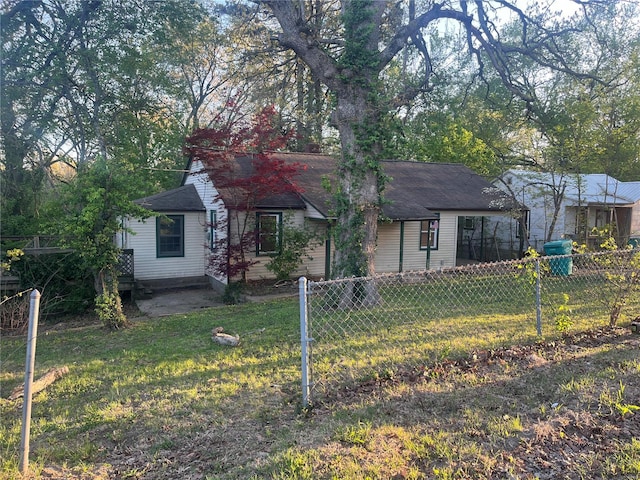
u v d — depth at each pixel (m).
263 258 14.93
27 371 3.51
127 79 21.00
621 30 23.23
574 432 3.85
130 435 4.27
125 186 9.57
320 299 10.78
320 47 10.34
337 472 3.36
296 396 5.00
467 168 21.42
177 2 20.77
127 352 7.40
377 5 10.12
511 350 6.19
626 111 24.64
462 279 13.32
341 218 10.21
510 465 3.37
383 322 8.15
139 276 15.49
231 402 4.93
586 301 9.48
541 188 18.98
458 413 4.33
